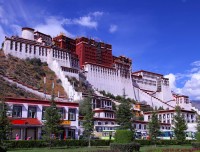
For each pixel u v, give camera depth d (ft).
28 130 161.89
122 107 200.13
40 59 478.18
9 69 406.62
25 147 136.77
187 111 360.07
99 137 223.10
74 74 479.41
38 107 169.27
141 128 290.15
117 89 561.43
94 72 529.86
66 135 178.60
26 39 484.33
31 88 348.18
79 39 623.77
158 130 194.70
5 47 443.32
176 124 215.72
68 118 181.57
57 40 611.06
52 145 146.92
